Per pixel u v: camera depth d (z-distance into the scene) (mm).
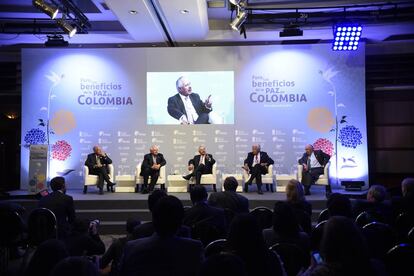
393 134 10633
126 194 8836
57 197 4984
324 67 10062
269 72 10109
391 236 3312
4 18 9438
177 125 10125
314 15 8805
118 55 10266
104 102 10211
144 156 9164
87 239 3695
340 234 1719
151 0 7785
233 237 2098
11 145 11094
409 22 8773
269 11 9031
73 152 10164
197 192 4113
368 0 8414
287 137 10031
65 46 9484
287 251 2768
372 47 10578
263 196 8281
